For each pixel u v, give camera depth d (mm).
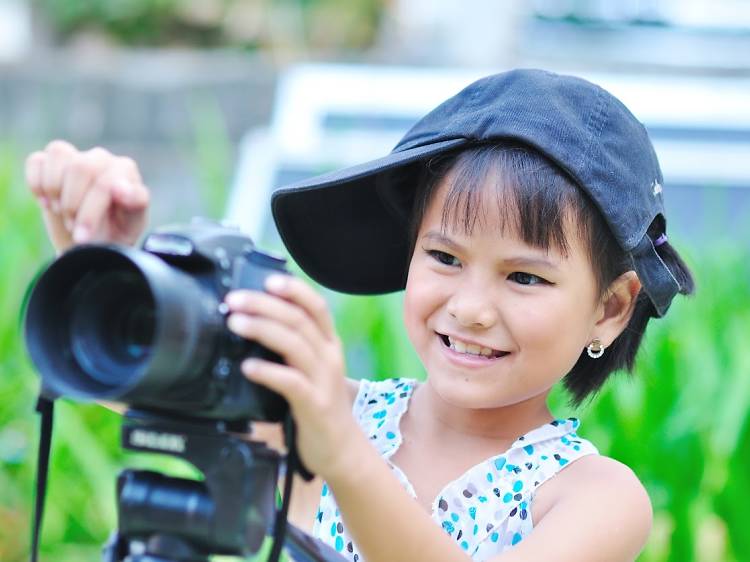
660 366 3502
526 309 1878
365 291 2354
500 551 1979
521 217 1863
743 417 3453
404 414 2172
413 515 1541
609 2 7246
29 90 6922
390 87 5137
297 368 1422
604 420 3432
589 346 2074
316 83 5188
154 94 6898
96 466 3611
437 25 8102
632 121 2035
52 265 1385
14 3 9195
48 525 3686
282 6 8852
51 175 1649
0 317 3980
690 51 7066
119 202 1604
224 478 1436
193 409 1423
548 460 2023
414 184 2150
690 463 3449
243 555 1456
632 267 1979
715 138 4891
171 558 1460
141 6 8789
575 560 1819
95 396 1346
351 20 8953
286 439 1484
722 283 3863
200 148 5742
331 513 2098
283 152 4812
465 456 2061
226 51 8875
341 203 2203
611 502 1915
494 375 1902
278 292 1423
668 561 3414
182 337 1325
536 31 7215
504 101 1958
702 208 4629
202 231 1452
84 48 8922
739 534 3471
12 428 3844
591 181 1890
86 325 1417
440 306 1932
